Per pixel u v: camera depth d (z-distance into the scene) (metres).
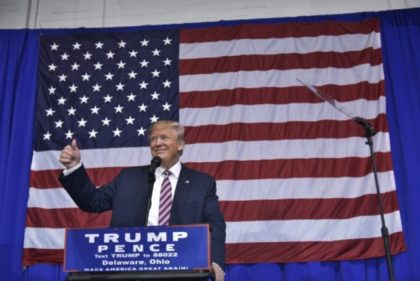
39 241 3.64
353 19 4.10
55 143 3.90
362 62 3.93
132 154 3.84
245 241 3.54
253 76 3.96
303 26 4.08
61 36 4.24
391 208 3.52
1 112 4.01
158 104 3.96
